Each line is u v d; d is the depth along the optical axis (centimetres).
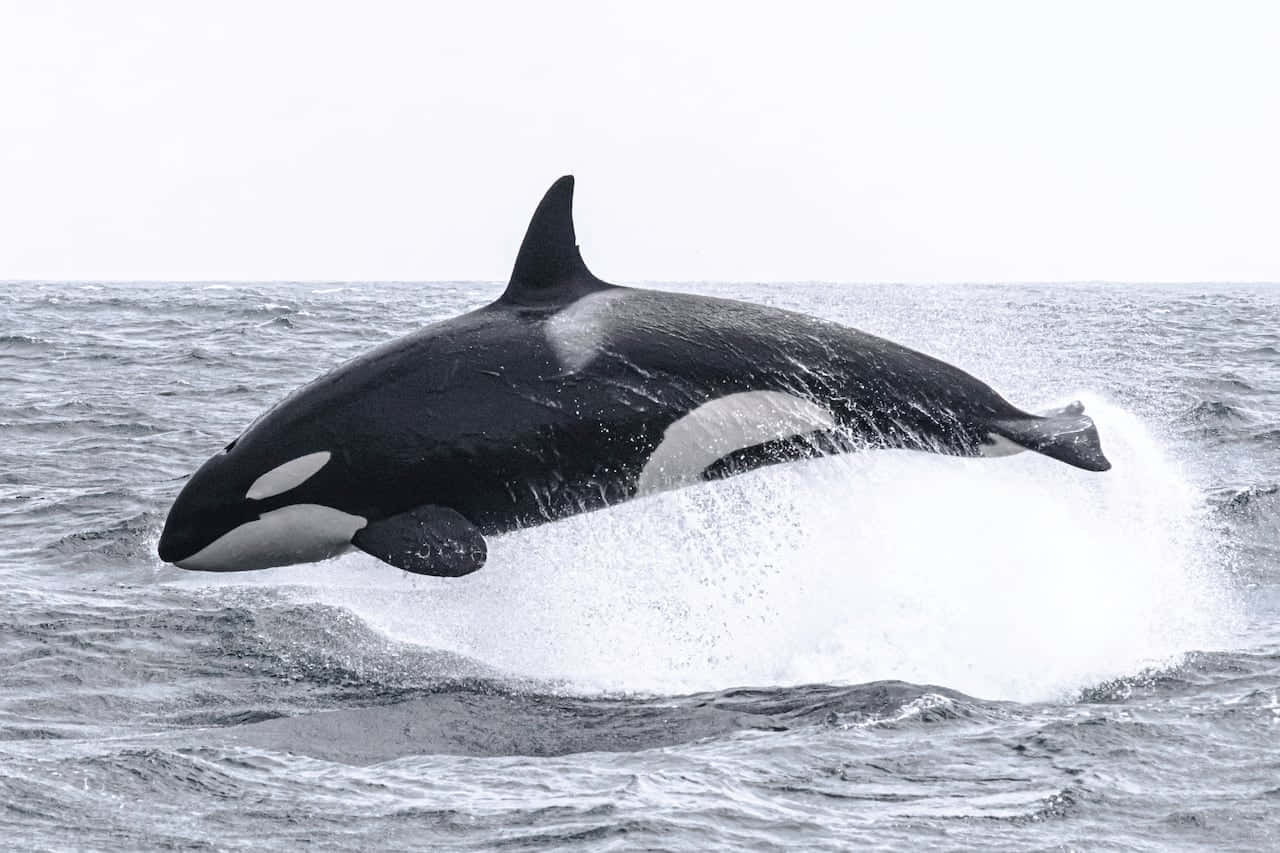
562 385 3888
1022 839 2716
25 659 4278
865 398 4038
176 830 2767
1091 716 3500
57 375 12562
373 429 3866
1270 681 3938
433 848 2672
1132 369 13388
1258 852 2680
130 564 5600
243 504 3928
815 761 3219
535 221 4025
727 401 3956
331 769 3212
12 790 2956
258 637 4578
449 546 3753
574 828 2753
